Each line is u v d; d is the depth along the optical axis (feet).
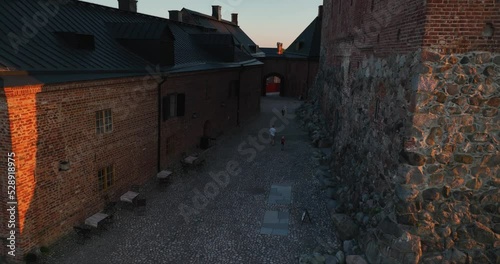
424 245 29.01
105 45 50.44
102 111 42.57
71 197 38.91
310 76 156.15
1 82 29.71
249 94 109.60
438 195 29.07
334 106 72.13
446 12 26.68
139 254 36.27
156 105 54.85
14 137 31.35
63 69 37.09
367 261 31.63
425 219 29.07
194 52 79.71
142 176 53.01
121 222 42.42
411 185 29.04
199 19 122.72
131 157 49.55
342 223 37.81
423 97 28.12
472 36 26.94
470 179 28.96
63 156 37.14
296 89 164.76
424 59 27.55
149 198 49.42
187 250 37.19
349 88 52.29
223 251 37.11
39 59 35.86
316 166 63.36
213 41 88.89
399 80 31.35
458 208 29.12
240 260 35.65
